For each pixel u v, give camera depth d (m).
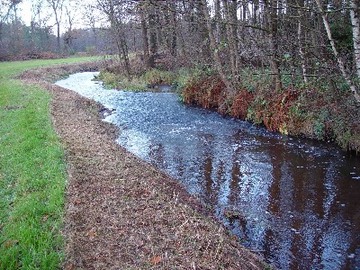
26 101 16.45
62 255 5.12
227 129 14.20
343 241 6.66
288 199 8.23
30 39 60.09
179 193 8.24
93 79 30.20
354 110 11.30
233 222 7.28
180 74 24.58
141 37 31.80
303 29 13.60
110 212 6.54
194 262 5.22
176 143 12.51
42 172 7.98
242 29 16.81
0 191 7.29
